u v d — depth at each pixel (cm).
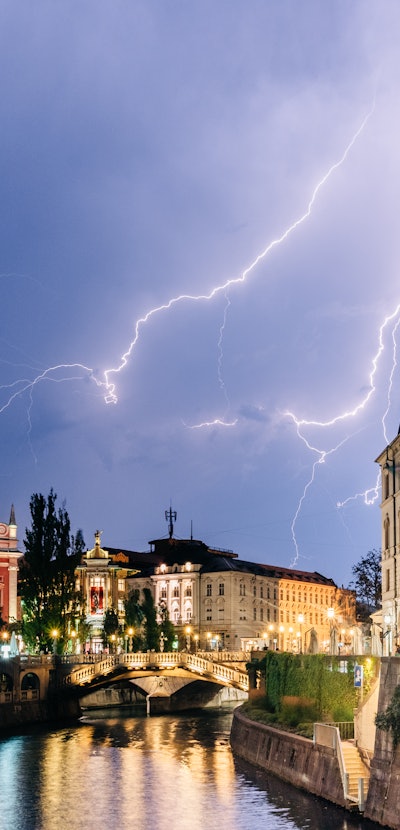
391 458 9325
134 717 11688
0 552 14162
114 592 19350
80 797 6212
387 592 9275
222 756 7838
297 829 5091
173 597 19538
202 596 19300
